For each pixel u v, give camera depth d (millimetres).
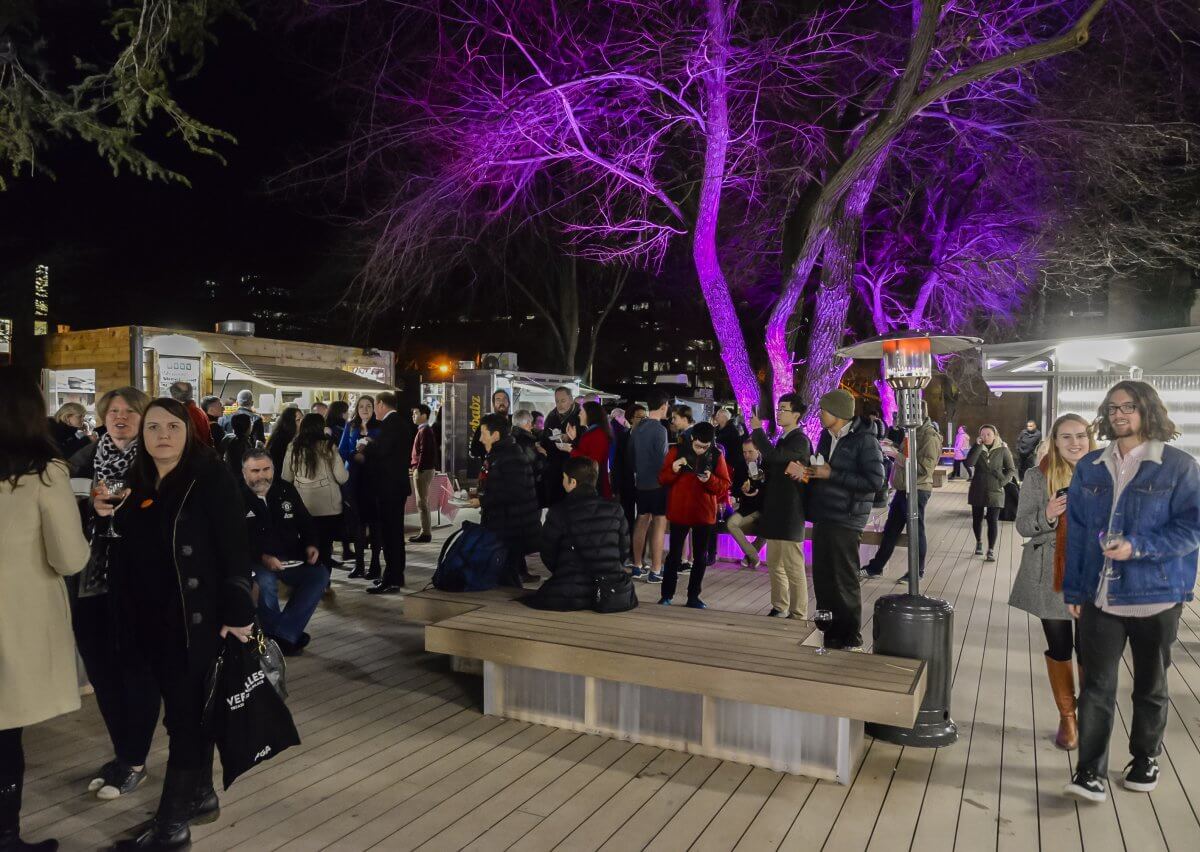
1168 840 3467
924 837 3479
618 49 13914
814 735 4082
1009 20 12641
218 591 3336
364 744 4441
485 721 4801
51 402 14805
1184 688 5555
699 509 7133
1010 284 23109
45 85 7969
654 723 4473
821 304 11867
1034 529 4434
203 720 3260
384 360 18469
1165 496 3592
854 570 5703
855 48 12797
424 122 15945
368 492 8602
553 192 20844
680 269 32688
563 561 5363
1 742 3113
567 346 29125
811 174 12953
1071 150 14695
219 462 3469
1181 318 23859
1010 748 4449
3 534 2996
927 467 9336
